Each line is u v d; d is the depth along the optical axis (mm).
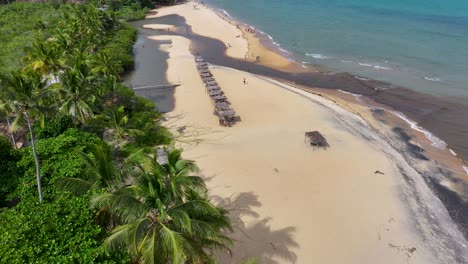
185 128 43938
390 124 46031
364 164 36375
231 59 70750
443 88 55531
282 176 34438
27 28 82500
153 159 22219
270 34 85750
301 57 70625
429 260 25922
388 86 56906
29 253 17328
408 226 28828
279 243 26953
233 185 33094
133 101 47438
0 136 32500
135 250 17297
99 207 20594
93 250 17719
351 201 31234
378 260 25719
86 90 36875
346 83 58594
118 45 72312
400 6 110875
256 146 39531
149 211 18281
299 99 51281
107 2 110062
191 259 18453
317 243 27016
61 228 18922
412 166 37500
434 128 45031
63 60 47125
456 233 28641
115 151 36625
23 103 27219
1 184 27688
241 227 28297
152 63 68562
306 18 99812
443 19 93750
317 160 37000
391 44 75812
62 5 107125
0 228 18969
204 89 55250
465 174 36406
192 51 75562
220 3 125938
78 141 32594
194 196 20469
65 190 22938
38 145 31047
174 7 120312
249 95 52906
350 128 44125
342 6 113000
